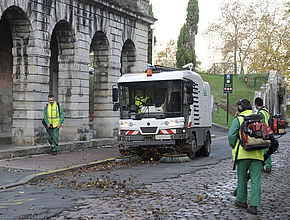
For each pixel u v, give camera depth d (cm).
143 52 2539
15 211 721
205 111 1714
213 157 1672
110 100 2186
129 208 750
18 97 1647
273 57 4878
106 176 1116
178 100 1436
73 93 1897
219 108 4509
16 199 831
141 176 1123
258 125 719
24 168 1217
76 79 1894
